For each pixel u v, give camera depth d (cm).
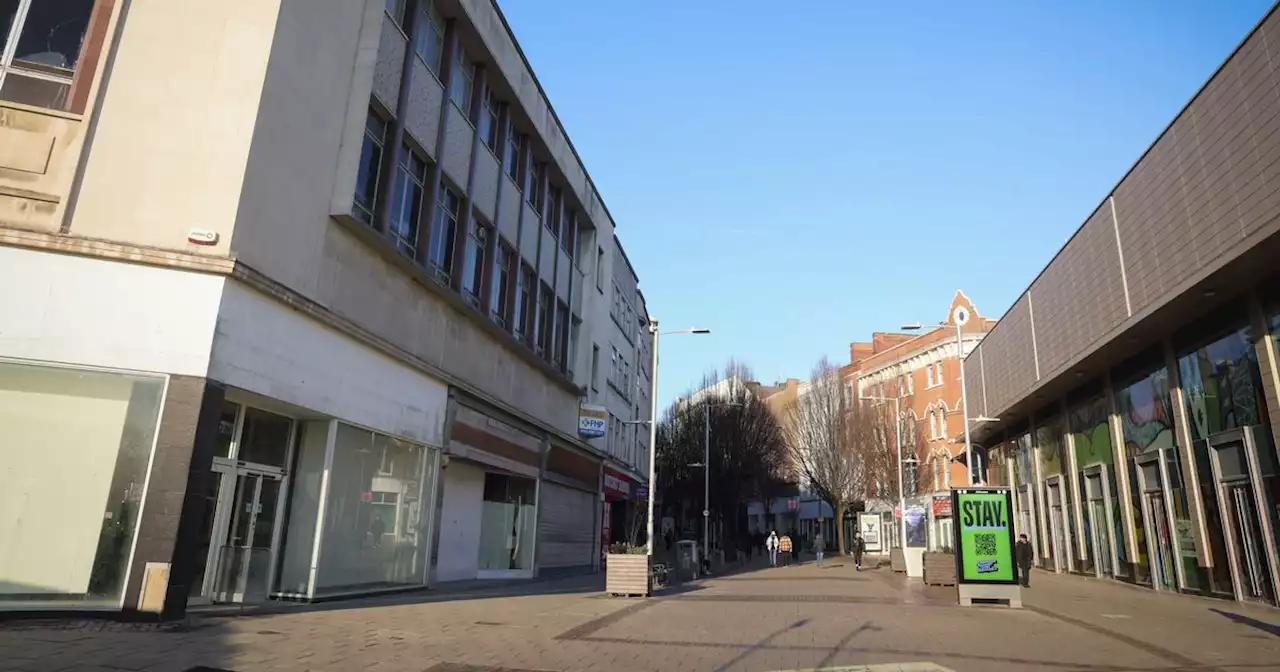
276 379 1238
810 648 993
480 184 2109
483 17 2036
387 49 1578
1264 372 1619
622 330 4025
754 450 5550
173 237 1106
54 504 1025
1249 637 1190
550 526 2755
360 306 1495
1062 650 1023
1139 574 2247
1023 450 3506
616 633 1108
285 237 1259
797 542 6056
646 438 4862
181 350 1082
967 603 1669
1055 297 2605
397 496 1661
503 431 2264
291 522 1391
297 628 1031
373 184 1558
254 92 1188
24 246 1038
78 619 997
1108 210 2122
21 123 1077
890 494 5191
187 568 1049
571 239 3102
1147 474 2198
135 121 1123
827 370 5850
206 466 1080
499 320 2289
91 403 1055
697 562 2844
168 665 747
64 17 1127
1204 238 1622
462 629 1102
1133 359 2283
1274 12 1366
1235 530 1755
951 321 5497
